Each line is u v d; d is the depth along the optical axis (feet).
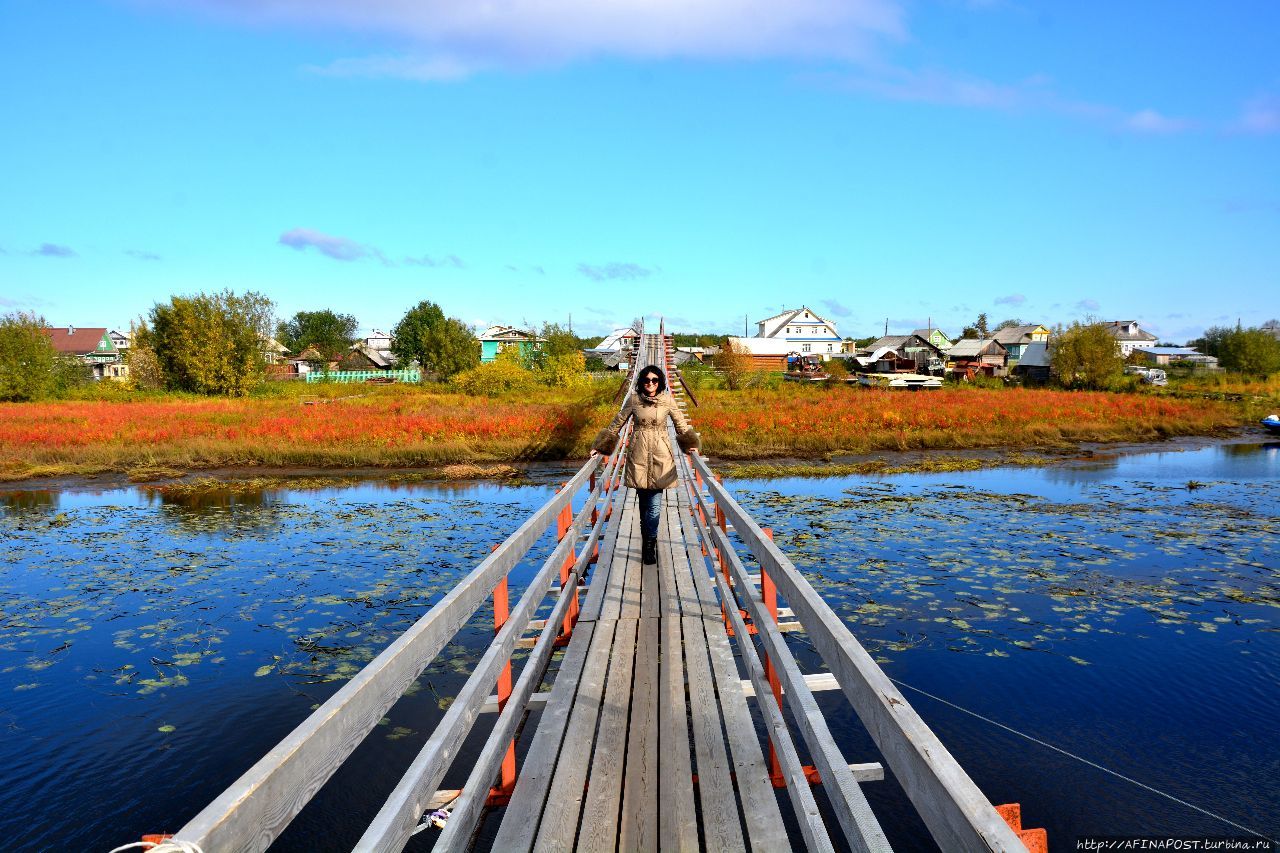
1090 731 20.21
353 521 49.42
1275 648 25.72
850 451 82.07
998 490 60.80
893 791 17.35
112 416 101.24
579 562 20.83
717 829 9.84
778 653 10.82
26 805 17.56
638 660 15.76
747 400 124.26
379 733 20.24
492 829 12.73
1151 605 30.37
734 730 12.60
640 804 10.28
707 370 195.42
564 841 9.37
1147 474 69.26
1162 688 22.68
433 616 8.39
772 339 240.12
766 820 10.02
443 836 7.96
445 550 40.98
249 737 20.51
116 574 36.76
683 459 37.99
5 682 24.09
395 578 35.42
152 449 76.84
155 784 18.37
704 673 15.02
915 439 86.79
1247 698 22.04
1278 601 30.86
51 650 26.73
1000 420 96.94
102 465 72.64
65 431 85.71
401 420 89.15
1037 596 31.58
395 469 73.26
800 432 86.79
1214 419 105.29
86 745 20.13
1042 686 22.89
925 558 37.96
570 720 12.96
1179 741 19.66
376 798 17.38
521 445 78.38
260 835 4.53
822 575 34.68
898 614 29.22
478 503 56.18
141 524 49.29
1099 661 24.68
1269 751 19.15
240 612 30.66
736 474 69.82
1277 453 83.30
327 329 392.06
